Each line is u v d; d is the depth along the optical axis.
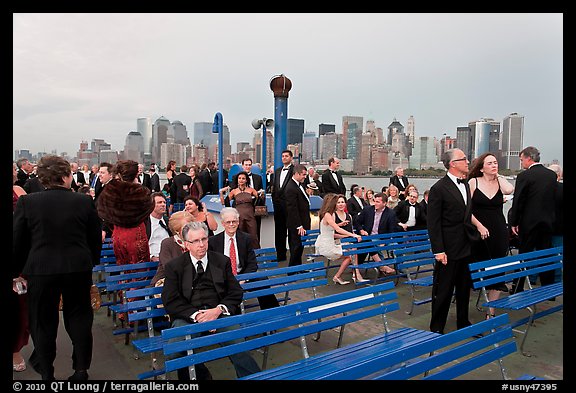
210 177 13.86
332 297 3.70
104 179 7.71
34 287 3.39
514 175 6.56
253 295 4.36
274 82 10.09
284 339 3.33
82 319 3.66
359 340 4.84
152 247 5.60
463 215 4.64
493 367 4.15
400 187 11.39
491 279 4.75
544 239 6.23
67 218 3.44
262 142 10.39
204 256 3.89
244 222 8.03
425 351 2.83
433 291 4.90
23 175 10.35
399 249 6.53
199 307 3.78
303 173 7.62
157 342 3.58
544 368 4.13
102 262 5.92
